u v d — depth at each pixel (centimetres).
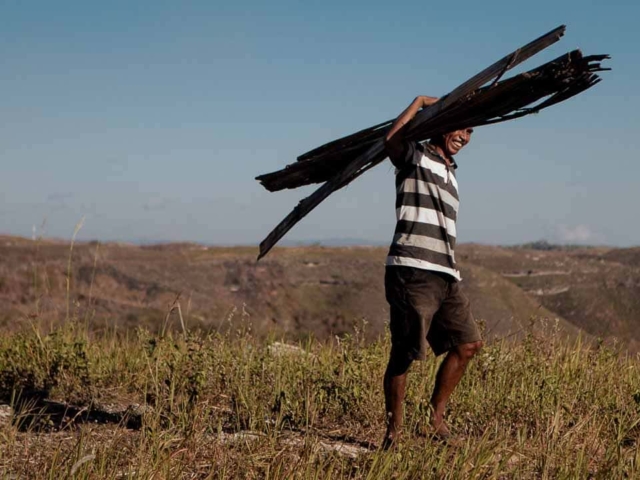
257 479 419
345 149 520
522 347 684
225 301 4975
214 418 540
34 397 607
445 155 492
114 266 5425
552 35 423
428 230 473
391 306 483
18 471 409
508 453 460
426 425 510
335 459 432
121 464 426
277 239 547
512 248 9969
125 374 641
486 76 443
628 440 537
